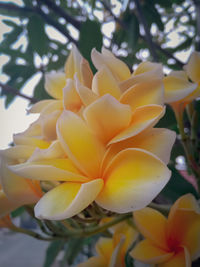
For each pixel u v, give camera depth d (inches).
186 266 6.1
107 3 17.2
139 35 14.7
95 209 6.0
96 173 4.8
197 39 14.3
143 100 5.3
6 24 16.6
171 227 6.8
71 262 13.1
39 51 14.2
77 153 4.8
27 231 7.6
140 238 8.4
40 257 30.4
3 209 6.0
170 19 18.7
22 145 5.4
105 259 8.2
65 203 4.2
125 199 4.1
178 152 13.0
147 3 14.9
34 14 14.3
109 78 5.4
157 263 6.6
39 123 6.7
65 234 7.3
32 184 5.7
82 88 5.1
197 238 6.5
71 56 7.2
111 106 4.7
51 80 7.8
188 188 9.4
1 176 5.4
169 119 10.2
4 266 28.9
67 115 5.0
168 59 18.2
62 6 17.4
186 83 6.6
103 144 5.0
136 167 4.3
